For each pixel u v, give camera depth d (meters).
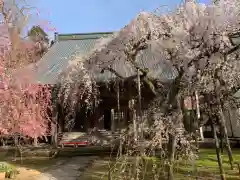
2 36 9.72
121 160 6.96
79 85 9.00
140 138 6.38
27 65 10.90
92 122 15.76
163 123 6.27
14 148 13.48
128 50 7.70
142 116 6.75
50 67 16.28
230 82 7.34
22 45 10.43
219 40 6.57
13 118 9.56
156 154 8.25
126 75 9.20
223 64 6.75
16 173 8.90
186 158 7.12
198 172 7.96
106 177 8.17
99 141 14.17
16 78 9.59
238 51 7.20
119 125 14.52
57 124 14.49
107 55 8.10
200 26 6.72
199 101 8.30
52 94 13.46
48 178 8.40
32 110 11.05
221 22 6.64
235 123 12.99
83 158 12.24
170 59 7.02
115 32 8.47
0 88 9.11
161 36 7.11
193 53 6.73
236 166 8.74
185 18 7.00
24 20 10.40
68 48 20.31
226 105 8.26
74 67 8.67
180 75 6.78
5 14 9.95
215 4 6.76
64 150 13.19
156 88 8.09
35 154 12.91
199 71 6.65
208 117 7.68
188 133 7.13
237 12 6.71
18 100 9.66
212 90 7.43
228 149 8.45
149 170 7.80
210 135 14.27
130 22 7.71
